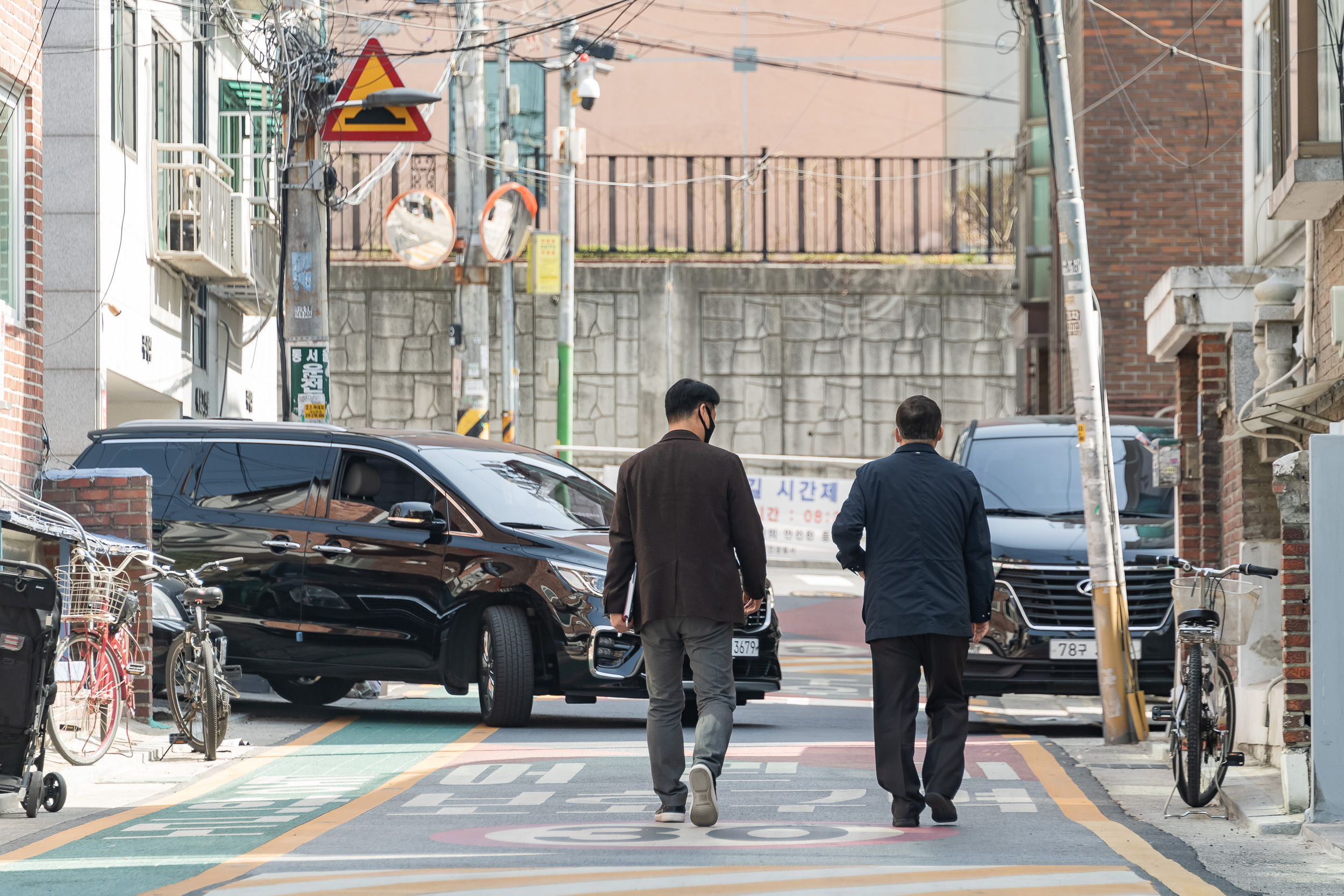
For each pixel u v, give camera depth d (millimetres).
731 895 17828
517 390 73750
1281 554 34844
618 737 33875
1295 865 20641
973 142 102438
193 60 63719
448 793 26391
